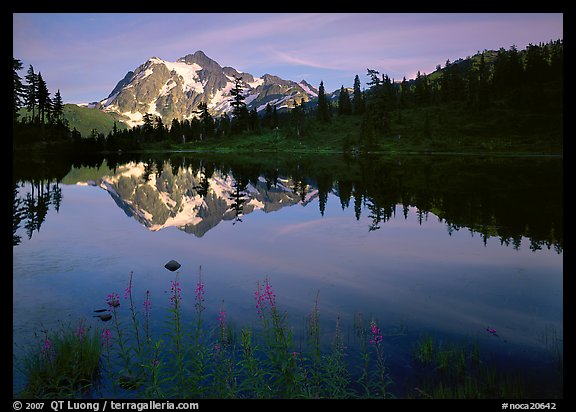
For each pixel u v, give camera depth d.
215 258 17.53
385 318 10.95
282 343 7.30
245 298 12.40
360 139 149.00
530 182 46.78
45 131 148.75
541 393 7.33
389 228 24.42
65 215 29.05
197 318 10.69
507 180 49.69
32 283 13.68
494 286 13.66
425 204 32.88
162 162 106.88
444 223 25.34
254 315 10.94
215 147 180.62
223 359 7.85
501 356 8.85
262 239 21.81
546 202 32.16
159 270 15.51
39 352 8.39
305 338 9.58
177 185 53.91
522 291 13.11
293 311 11.39
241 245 20.30
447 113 160.75
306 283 13.98
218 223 27.17
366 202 35.28
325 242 20.95
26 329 9.94
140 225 25.84
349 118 185.88
